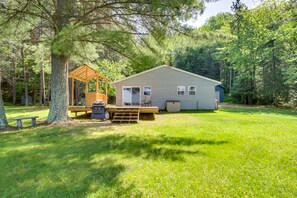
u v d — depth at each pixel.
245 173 4.04
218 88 30.50
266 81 23.23
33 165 4.54
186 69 38.78
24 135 7.35
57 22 8.76
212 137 6.87
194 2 6.91
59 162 4.69
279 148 5.56
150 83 17.88
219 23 24.62
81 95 27.86
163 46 8.86
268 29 21.09
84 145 6.02
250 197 3.23
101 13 8.99
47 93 25.80
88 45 10.35
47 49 11.77
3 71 23.36
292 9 8.25
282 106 22.69
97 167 4.39
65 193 3.40
